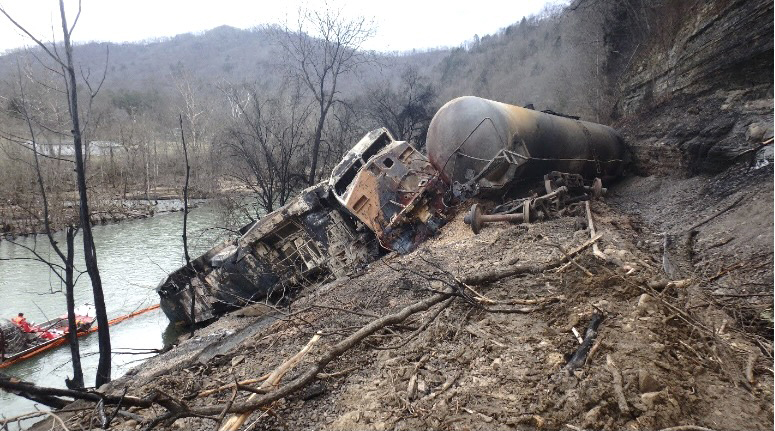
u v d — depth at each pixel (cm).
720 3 1312
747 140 1055
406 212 1077
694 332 431
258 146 2211
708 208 962
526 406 346
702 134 1217
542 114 1175
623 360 375
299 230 1165
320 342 563
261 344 632
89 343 1126
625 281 496
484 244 883
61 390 323
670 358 380
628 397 336
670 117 1463
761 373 385
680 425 314
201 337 911
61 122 1085
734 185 979
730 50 1230
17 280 1534
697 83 1412
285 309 807
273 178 2119
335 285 977
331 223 1159
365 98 3111
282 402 431
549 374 379
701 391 353
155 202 3161
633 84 1900
